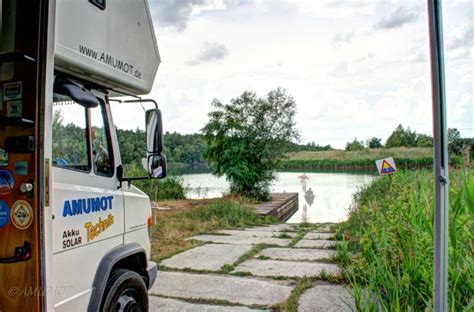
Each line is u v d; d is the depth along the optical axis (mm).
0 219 2471
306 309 4629
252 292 5312
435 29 2229
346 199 17625
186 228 10500
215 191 18438
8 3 2473
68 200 2789
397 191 7242
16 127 2445
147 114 3652
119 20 3350
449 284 3520
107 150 3428
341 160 33031
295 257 7285
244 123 16531
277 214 14945
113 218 3348
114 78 3270
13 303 2420
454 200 4379
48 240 2430
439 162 2232
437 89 2232
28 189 2393
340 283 5582
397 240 4668
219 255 7500
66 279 2734
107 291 3193
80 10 2857
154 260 7113
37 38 2416
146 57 3775
